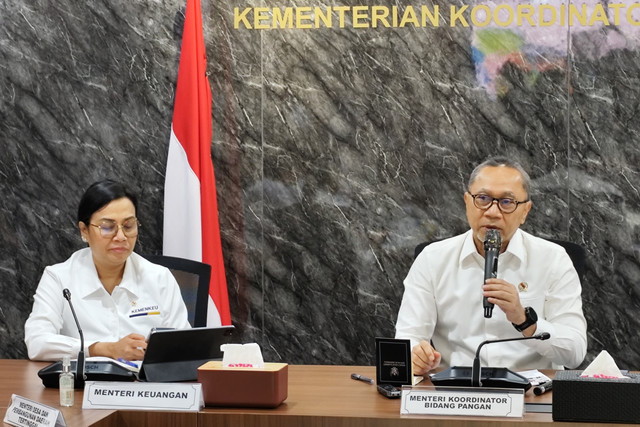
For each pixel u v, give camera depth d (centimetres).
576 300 382
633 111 515
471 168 526
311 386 324
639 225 516
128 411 282
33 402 269
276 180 540
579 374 280
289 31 536
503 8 522
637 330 519
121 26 544
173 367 314
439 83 527
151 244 546
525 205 373
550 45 520
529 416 275
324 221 539
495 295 338
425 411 275
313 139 536
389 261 535
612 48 515
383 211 534
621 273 519
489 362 378
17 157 552
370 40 531
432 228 530
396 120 531
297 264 541
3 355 558
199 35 518
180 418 280
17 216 554
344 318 540
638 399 263
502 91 523
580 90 518
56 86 549
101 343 355
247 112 540
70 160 550
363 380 334
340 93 534
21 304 556
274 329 545
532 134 522
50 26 548
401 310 396
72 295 389
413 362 332
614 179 518
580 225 521
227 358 293
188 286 421
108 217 381
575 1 517
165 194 515
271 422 277
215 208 520
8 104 552
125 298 394
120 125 546
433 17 527
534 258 387
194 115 512
